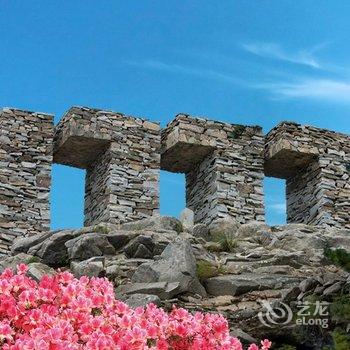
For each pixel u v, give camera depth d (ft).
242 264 50.98
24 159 65.87
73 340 22.72
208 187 71.87
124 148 68.49
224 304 44.55
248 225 58.90
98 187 69.97
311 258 53.06
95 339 22.45
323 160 74.23
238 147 72.43
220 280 46.47
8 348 21.42
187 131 70.23
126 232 52.39
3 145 65.46
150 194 68.39
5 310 23.18
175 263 46.32
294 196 78.02
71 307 23.98
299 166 76.84
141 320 24.64
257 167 72.79
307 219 75.00
